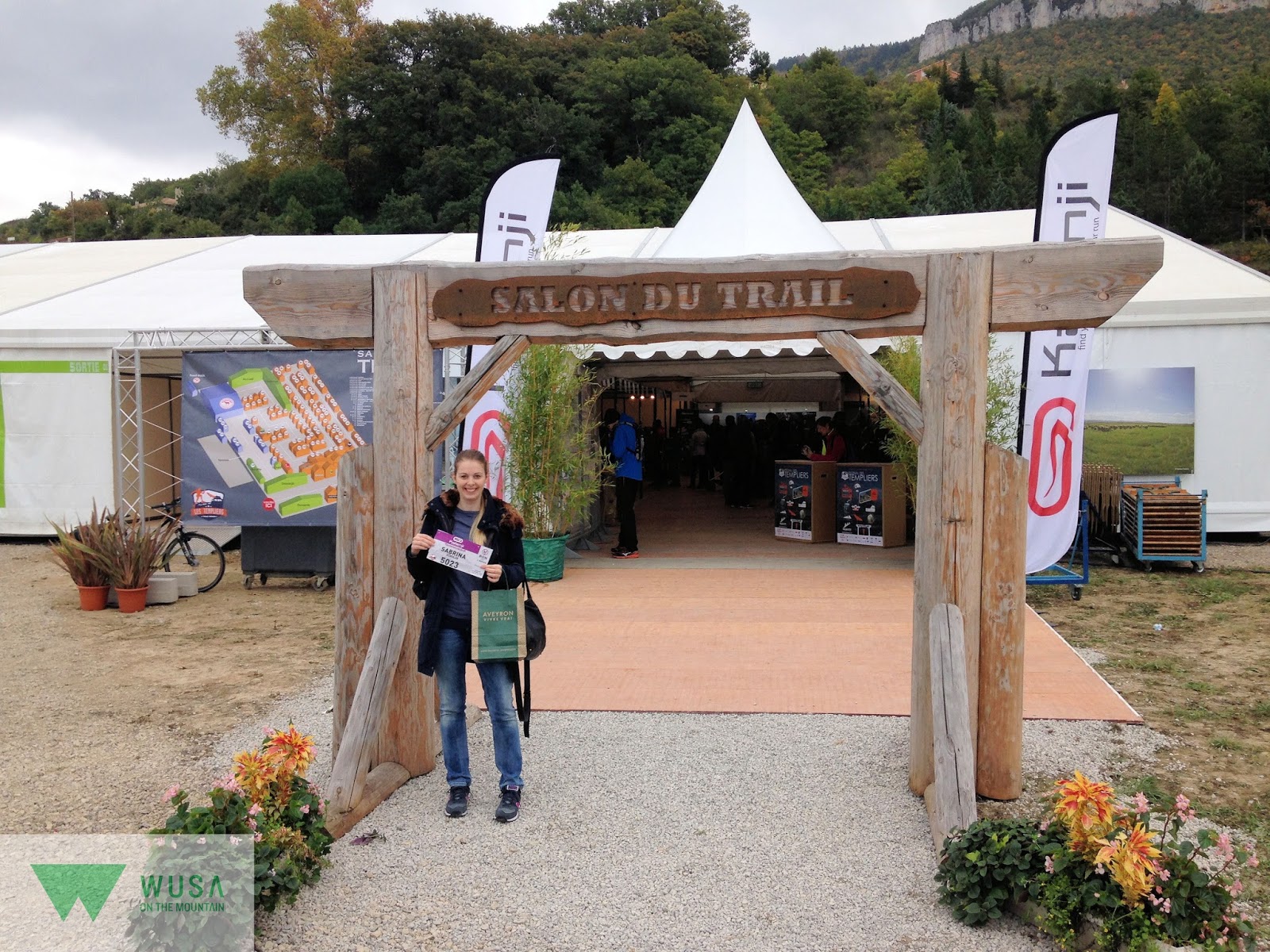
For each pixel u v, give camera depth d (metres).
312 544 9.87
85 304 13.43
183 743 5.23
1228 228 60.62
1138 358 12.05
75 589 10.05
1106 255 3.99
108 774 4.78
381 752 4.66
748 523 14.66
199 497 9.55
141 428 9.98
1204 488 12.02
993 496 4.16
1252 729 5.24
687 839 3.97
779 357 13.98
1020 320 4.07
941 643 4.07
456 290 4.41
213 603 9.33
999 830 3.41
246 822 3.31
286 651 7.36
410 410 4.45
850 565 10.59
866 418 14.47
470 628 4.21
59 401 12.64
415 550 4.09
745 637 7.32
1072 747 4.96
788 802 4.32
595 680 6.23
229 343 11.74
